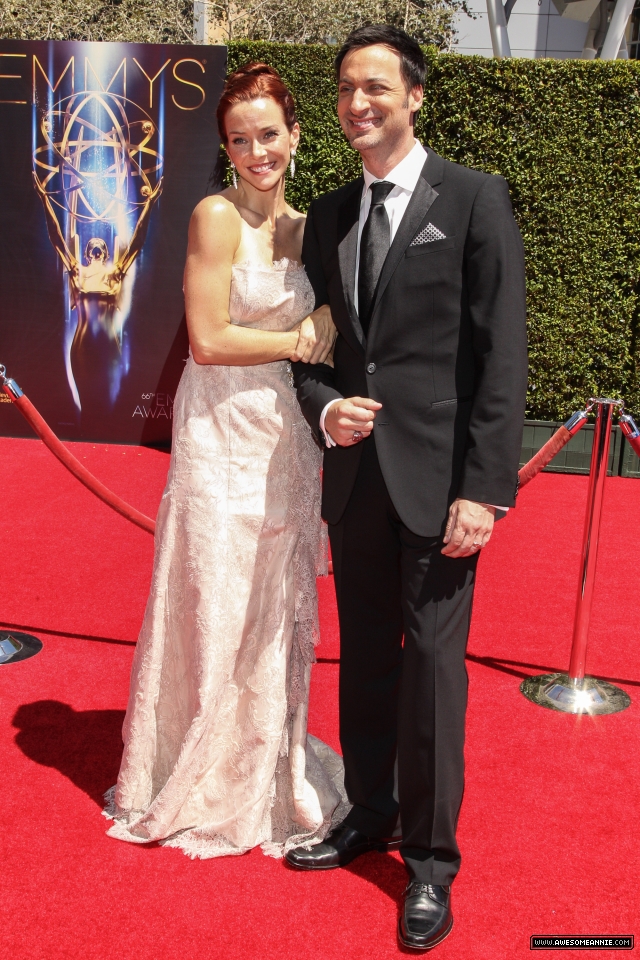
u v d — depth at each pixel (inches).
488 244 75.2
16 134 247.6
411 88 77.2
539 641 141.3
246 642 90.8
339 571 87.3
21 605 148.8
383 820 89.2
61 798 96.2
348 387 84.4
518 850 89.6
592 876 85.8
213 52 238.7
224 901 81.1
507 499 75.4
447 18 450.6
